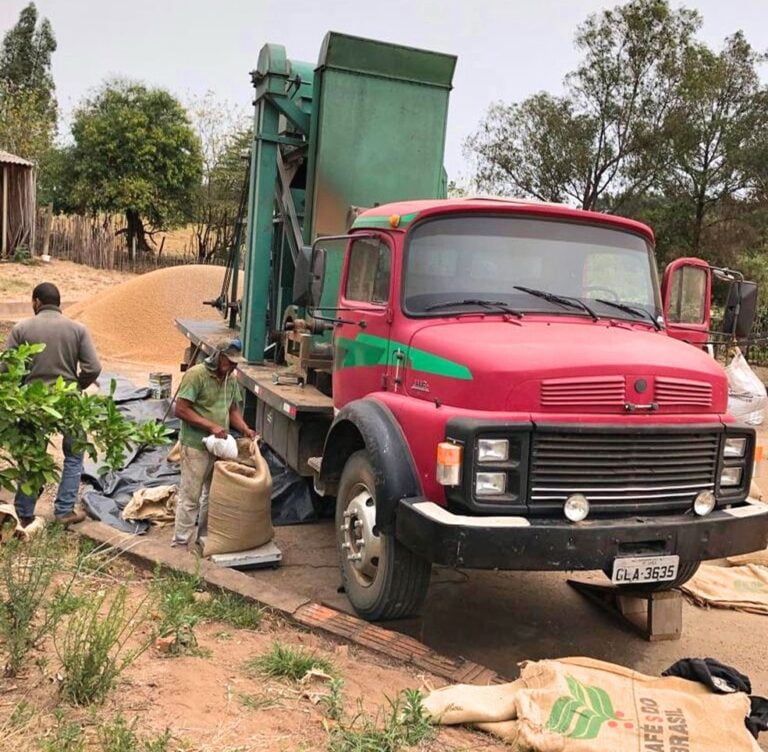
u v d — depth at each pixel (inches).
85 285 967.6
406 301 212.7
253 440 257.9
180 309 631.8
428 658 184.5
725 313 244.4
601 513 185.0
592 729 147.6
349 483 217.5
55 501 249.4
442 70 328.2
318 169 317.7
